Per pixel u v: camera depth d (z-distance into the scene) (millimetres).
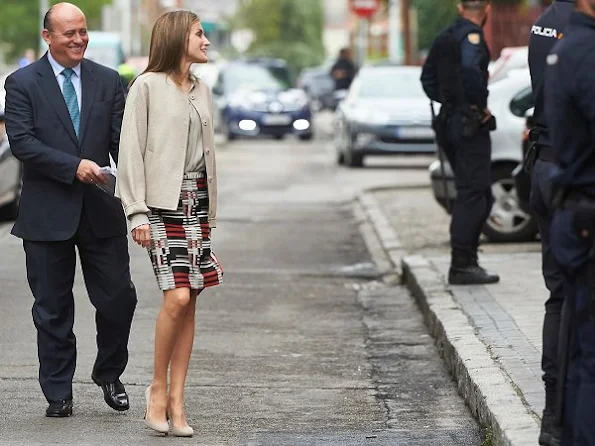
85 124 15086
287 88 72938
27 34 76875
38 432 14664
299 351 19281
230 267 27281
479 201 22031
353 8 75062
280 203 40031
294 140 73188
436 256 27234
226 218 36000
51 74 15102
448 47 21375
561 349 11258
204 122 14297
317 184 46469
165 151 14109
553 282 12461
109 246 15344
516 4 59719
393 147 51188
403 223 33812
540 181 12336
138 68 62500
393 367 18219
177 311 14195
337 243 31188
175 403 14562
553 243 10938
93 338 19828
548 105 10664
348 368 18188
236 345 19641
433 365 18266
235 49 172000
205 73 73500
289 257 28828
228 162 57094
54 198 15117
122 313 15422
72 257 15406
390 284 25516
